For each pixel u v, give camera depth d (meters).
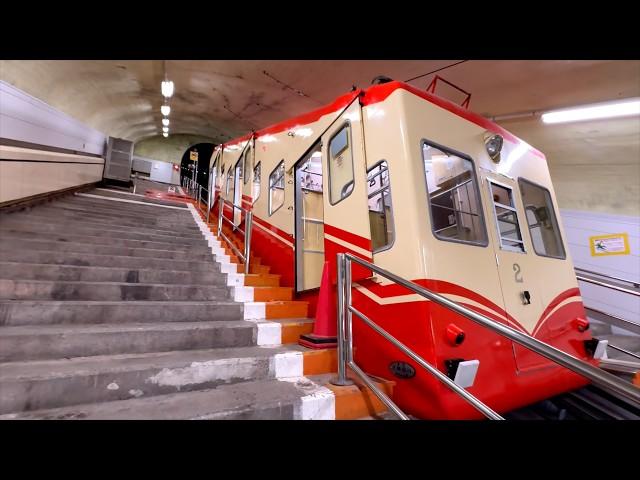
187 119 10.70
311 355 2.13
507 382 2.01
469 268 2.13
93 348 1.87
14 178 4.12
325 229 2.77
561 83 3.92
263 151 4.87
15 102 5.32
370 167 2.36
